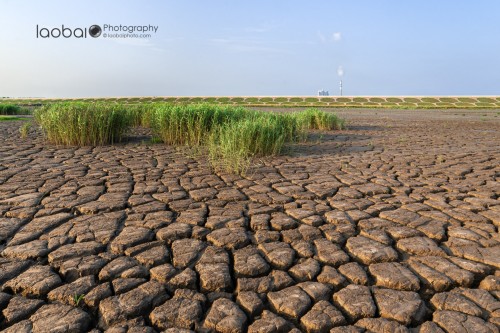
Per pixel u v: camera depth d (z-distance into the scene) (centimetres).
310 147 796
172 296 213
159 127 848
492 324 188
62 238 282
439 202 381
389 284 225
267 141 658
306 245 276
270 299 209
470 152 722
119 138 834
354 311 198
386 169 550
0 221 317
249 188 431
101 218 326
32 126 1156
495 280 228
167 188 425
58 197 385
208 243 279
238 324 187
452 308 202
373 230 305
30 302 206
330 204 375
